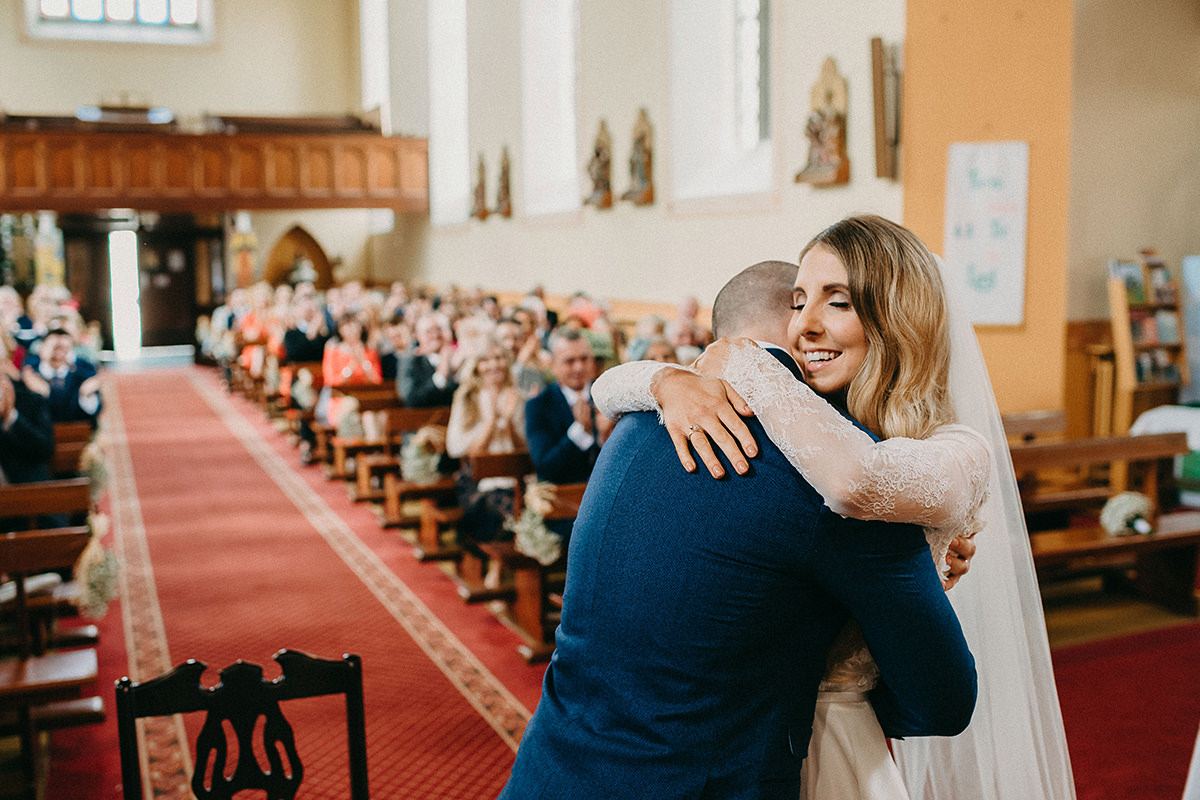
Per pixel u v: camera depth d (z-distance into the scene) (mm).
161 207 15242
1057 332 7008
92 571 4375
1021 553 2010
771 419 1302
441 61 16609
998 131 6820
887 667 1364
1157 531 5148
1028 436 6094
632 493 1390
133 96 19188
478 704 4324
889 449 1305
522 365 6879
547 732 1438
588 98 11281
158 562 6484
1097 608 5488
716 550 1308
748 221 8680
